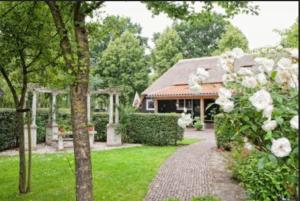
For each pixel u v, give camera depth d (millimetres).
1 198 6527
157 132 15016
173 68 29875
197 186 7570
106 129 15789
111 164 10078
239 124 3066
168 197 6695
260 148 3066
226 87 3125
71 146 14000
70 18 4766
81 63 4219
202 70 3264
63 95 16531
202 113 23375
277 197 4598
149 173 8844
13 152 12688
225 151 12062
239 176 7562
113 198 6535
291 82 2795
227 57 3215
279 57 3221
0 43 5984
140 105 28547
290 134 2680
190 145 14953
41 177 8281
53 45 5969
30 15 5734
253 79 2922
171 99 26156
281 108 2645
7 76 6551
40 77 6590
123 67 32375
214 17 3883
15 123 13859
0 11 5547
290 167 2812
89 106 15703
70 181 7887
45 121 15789
